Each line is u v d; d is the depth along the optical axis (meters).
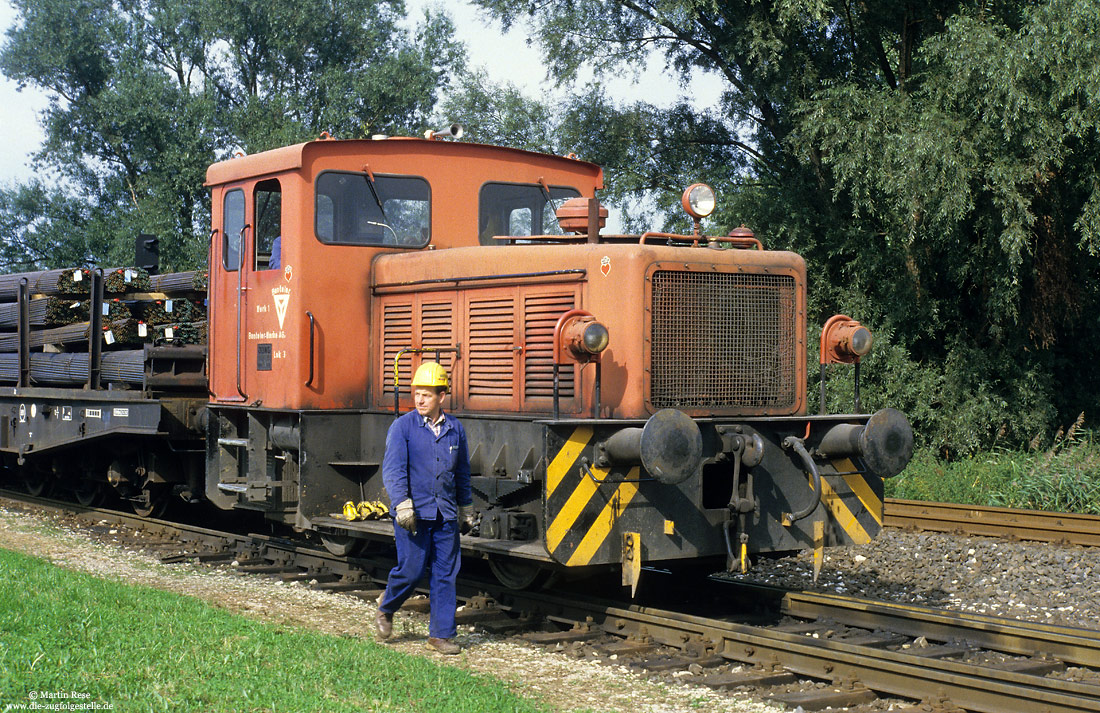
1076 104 13.84
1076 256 16.47
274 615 6.88
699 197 7.14
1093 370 18.53
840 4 17.22
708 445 6.66
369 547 8.66
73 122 34.50
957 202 14.05
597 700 5.20
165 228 31.25
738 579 8.55
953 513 11.73
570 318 6.43
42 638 5.37
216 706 4.58
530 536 6.77
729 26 17.92
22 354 12.45
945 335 17.31
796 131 16.75
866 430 6.75
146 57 35.12
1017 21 15.41
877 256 16.44
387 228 8.41
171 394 10.27
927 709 5.03
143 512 11.55
